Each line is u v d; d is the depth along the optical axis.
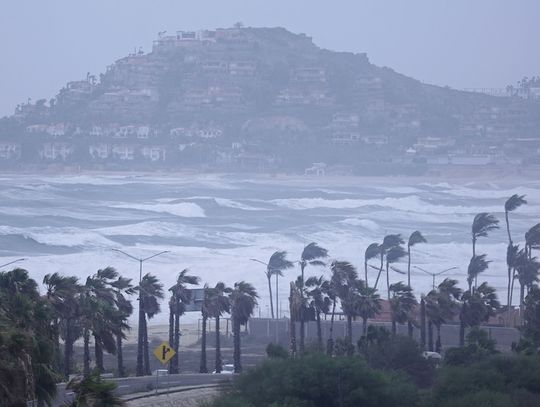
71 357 164.50
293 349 176.25
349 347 173.00
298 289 196.00
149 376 167.00
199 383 156.25
